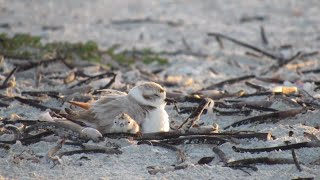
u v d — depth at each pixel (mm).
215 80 14750
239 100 12227
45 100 12125
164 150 9688
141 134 10000
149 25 21984
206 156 9523
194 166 9117
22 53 15070
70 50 15906
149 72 15453
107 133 9953
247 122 10938
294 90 12523
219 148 9727
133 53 17781
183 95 12227
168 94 12352
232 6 24938
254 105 11750
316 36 20094
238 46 19062
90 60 15773
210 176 8867
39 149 9758
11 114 11242
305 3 25094
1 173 8977
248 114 11414
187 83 14141
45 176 8875
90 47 16047
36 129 10234
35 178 8820
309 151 9570
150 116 10117
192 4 25484
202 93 12656
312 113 11242
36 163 9273
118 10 24531
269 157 9359
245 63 16938
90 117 10172
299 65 15773
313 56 17094
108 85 12953
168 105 11898
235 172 9016
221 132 10242
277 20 22469
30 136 10078
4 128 10352
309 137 9969
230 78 14773
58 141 9898
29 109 11641
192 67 16219
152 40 20031
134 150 9641
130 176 8844
